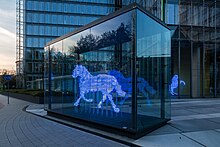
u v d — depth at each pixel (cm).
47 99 1469
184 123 953
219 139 723
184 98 2511
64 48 1321
